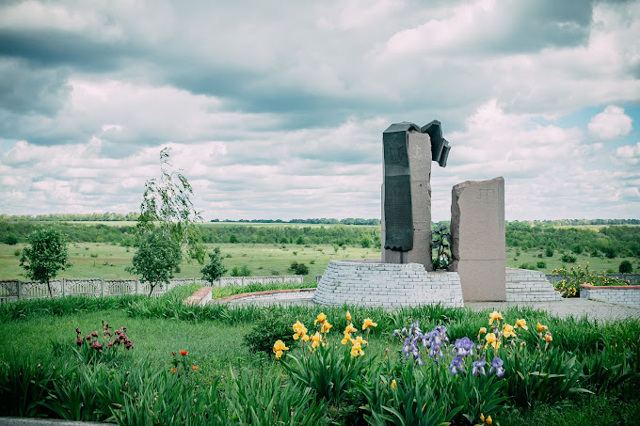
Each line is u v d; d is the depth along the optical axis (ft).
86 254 206.80
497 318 21.56
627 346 23.47
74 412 17.54
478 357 19.21
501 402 18.43
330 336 32.19
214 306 41.45
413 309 38.32
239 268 152.97
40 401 18.16
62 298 45.60
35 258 77.25
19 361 21.04
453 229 50.39
